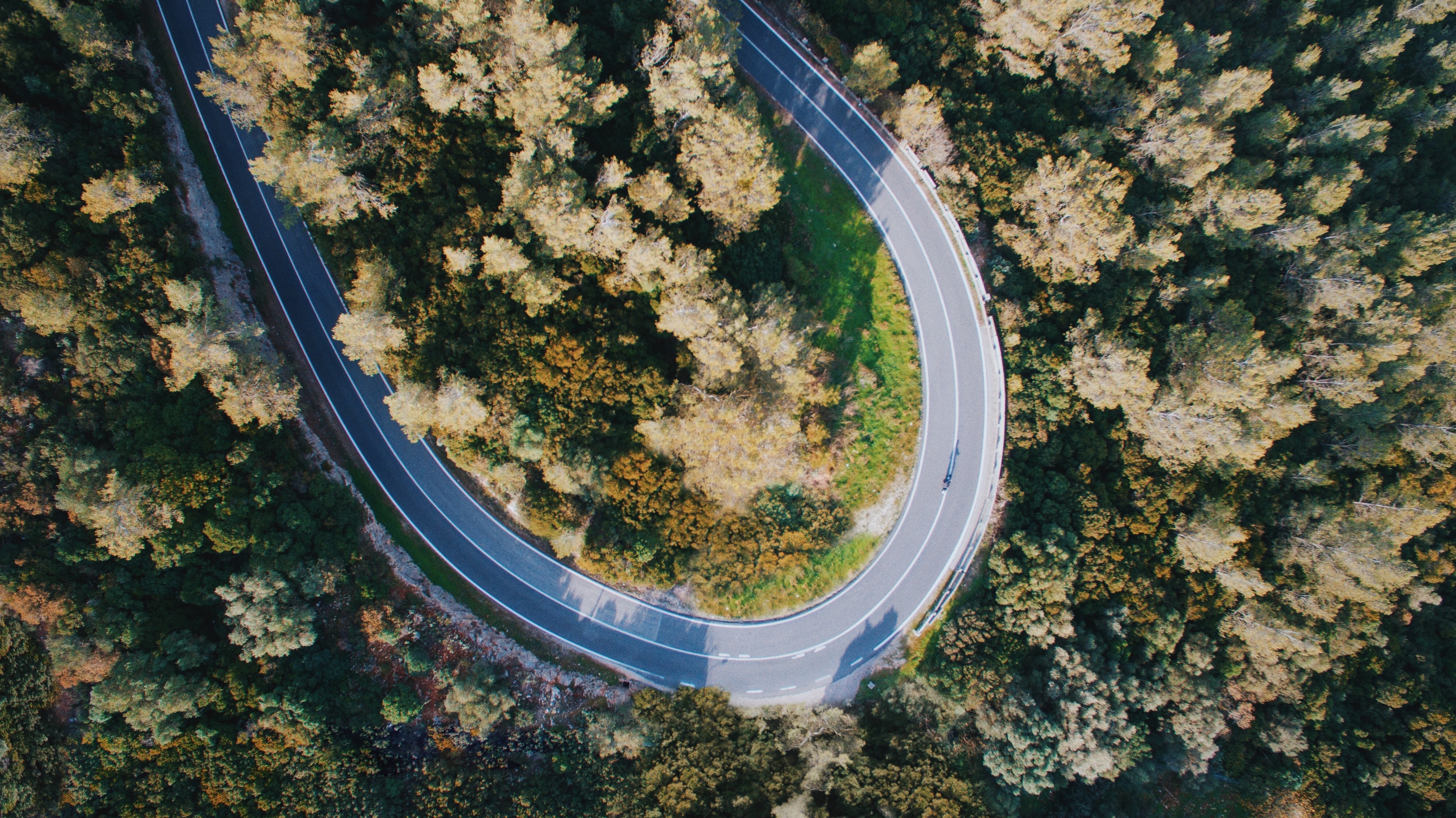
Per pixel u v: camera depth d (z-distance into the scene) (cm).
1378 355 6278
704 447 5328
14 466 4428
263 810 4853
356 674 5253
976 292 6016
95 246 4522
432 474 5675
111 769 4562
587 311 5097
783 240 5838
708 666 5931
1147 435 6081
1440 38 7450
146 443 4569
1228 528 5844
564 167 4556
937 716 5872
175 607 4766
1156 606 5934
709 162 4784
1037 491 5884
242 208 5431
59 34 4503
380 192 4834
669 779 5616
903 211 6028
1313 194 6450
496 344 4991
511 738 5566
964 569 5925
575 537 5406
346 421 5588
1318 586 6275
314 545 5081
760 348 5072
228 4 5341
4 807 4497
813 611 5959
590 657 5838
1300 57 6850
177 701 4503
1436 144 7556
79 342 4488
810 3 5981
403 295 4944
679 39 5028
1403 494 6431
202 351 4488
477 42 4575
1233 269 6588
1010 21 5738
